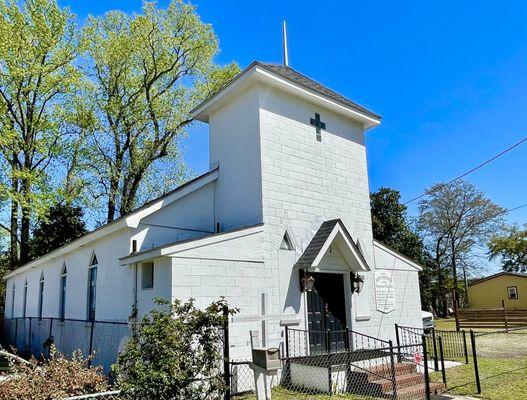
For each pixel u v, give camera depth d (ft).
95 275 48.29
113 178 90.27
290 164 43.39
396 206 127.24
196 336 23.18
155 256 33.35
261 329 36.86
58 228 89.04
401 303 51.24
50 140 88.22
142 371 20.30
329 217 45.73
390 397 32.73
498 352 58.95
